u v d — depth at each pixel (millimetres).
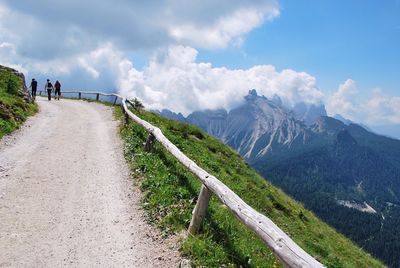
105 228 10148
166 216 10492
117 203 11984
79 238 9477
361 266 24906
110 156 17812
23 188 12625
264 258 9898
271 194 26844
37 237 9297
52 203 11586
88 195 12555
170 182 13125
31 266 7996
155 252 8961
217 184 8977
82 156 17547
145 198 12117
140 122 20672
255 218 7191
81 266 8211
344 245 27562
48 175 14305
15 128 21797
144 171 14742
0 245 8703
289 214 25531
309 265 5410
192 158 21734
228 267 8227
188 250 8672
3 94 28922
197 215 9438
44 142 19891
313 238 23578
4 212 10531
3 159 15664
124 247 9188
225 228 10211
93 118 30734
